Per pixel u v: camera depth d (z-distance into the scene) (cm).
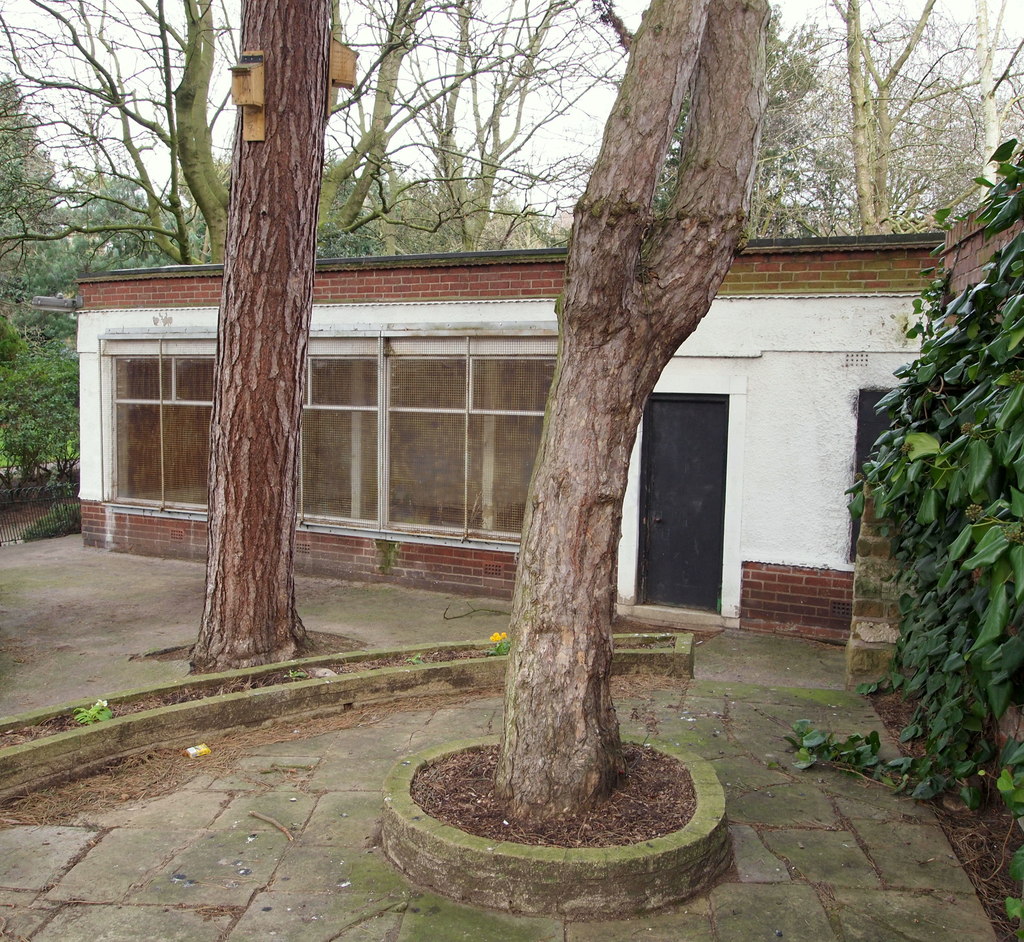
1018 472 308
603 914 326
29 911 334
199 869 364
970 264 569
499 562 973
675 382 871
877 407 576
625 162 345
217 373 652
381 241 1981
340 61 676
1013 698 359
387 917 327
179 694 565
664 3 349
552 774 363
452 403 991
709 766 405
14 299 2298
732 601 861
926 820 412
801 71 1689
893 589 607
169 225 2325
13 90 1344
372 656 631
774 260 827
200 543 1175
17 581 1069
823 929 321
